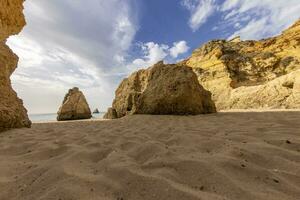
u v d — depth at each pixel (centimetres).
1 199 144
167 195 136
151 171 177
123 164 190
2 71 539
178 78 932
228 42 2842
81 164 201
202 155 207
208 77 2439
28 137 368
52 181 161
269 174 164
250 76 2292
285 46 2369
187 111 877
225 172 166
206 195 134
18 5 655
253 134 310
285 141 251
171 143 285
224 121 537
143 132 388
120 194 141
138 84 1789
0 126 456
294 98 1371
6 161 224
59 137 359
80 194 139
